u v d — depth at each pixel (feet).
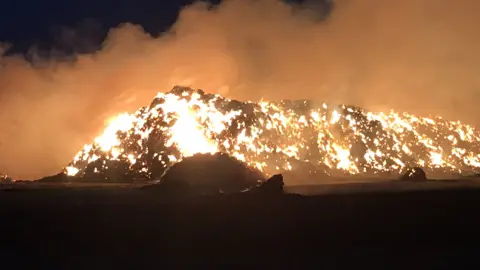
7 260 191.52
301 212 303.48
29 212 316.40
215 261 185.57
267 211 306.35
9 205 353.51
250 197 362.12
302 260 185.47
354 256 190.39
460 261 180.55
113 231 249.75
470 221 268.00
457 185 494.18
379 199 362.74
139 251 203.82
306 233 238.48
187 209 317.01
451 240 218.18
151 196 392.06
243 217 286.25
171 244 216.95
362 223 264.52
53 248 209.97
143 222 273.54
